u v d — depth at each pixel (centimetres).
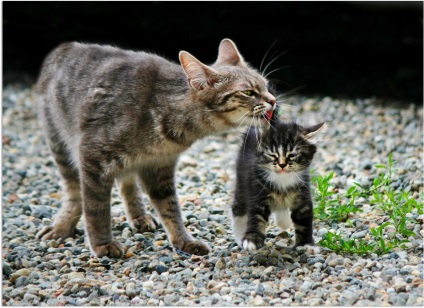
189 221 1214
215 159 1620
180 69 1076
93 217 1072
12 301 918
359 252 996
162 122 1038
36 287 959
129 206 1229
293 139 1018
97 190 1063
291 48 2400
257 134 1059
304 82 2312
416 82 2300
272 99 1019
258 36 2362
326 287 889
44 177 1575
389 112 1969
